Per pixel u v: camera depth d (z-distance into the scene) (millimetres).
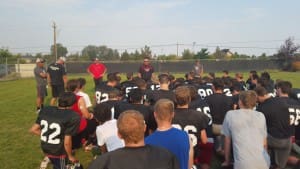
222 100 6281
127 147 2418
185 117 4438
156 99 6180
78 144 6641
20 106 14133
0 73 35250
